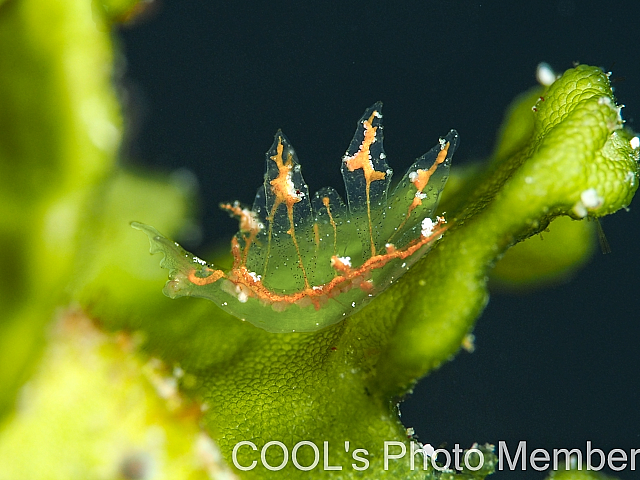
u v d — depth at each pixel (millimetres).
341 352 45
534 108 46
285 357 46
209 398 45
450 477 46
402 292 45
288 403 45
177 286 47
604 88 46
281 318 47
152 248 47
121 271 47
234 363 46
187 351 46
